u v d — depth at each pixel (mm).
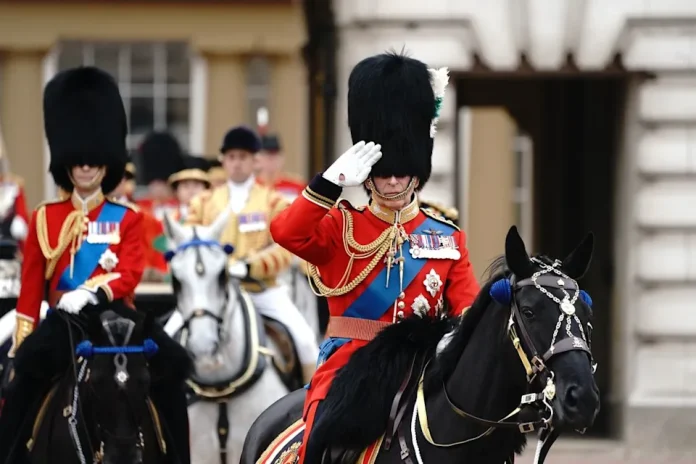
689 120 46344
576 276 19031
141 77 60750
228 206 33844
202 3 60062
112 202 27422
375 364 20250
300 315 33188
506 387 19109
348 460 20469
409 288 21031
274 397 30781
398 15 45531
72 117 27766
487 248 70375
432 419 19891
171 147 51500
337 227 21062
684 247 46656
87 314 24688
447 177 46094
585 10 45875
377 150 20500
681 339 46656
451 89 46031
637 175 46656
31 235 27094
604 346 52406
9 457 25531
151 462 25484
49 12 59781
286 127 60031
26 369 25359
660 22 45969
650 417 46531
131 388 23969
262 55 60125
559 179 59906
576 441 47625
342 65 45844
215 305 29344
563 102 59438
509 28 45812
